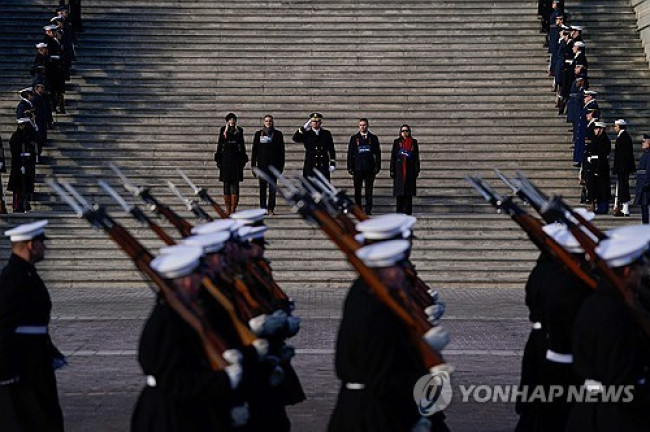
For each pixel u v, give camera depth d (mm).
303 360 14977
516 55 30719
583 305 7844
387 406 7336
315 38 31109
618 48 31453
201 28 31422
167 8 32125
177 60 30484
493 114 28953
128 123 28312
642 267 7715
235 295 8891
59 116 28344
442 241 23312
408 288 8297
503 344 16188
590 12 32656
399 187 23969
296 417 12016
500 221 23703
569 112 27641
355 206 10383
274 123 28625
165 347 7422
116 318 18344
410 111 29062
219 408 7785
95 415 12148
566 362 9508
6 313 9383
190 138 27969
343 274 22469
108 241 23078
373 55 30625
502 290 22062
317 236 23281
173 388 7367
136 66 30297
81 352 15594
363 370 7297
